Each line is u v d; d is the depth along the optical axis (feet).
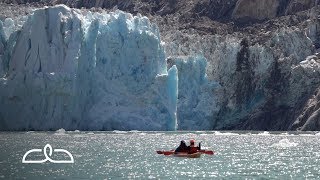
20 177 368.27
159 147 570.46
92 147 568.41
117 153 511.40
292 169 406.82
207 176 372.99
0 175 375.66
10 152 513.45
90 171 394.93
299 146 598.75
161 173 385.70
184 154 481.87
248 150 547.90
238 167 416.05
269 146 597.11
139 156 485.56
